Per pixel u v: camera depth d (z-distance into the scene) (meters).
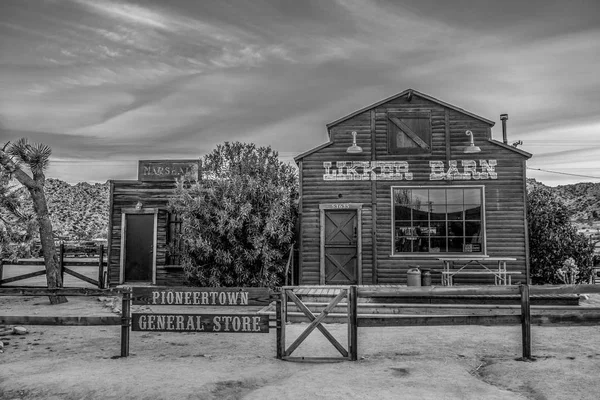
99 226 81.75
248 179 15.55
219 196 15.54
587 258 17.80
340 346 8.30
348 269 15.98
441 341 9.80
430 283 13.79
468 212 15.88
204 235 15.17
